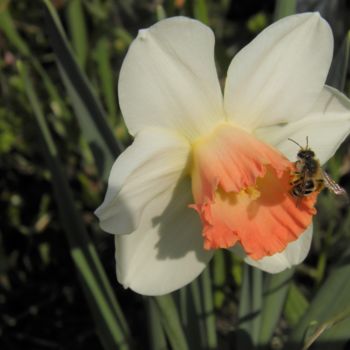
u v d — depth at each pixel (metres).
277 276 0.36
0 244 0.49
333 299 0.35
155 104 0.30
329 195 0.43
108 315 0.35
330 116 0.31
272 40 0.30
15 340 0.48
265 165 0.30
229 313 0.45
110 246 0.49
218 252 0.41
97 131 0.35
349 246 0.35
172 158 0.30
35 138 0.50
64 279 0.50
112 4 0.52
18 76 0.50
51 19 0.34
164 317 0.33
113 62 0.54
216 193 0.31
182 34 0.29
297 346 0.35
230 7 0.59
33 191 0.51
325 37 0.30
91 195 0.49
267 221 0.31
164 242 0.32
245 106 0.31
